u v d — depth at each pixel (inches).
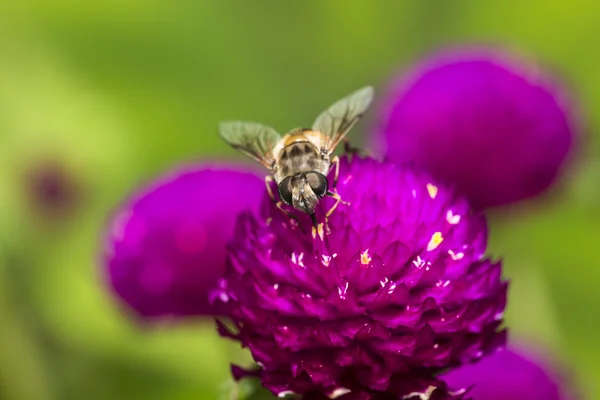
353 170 6.9
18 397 9.0
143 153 11.1
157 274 7.9
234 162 8.5
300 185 6.7
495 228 8.5
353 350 6.6
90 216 9.9
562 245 9.8
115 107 11.3
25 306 9.2
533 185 8.3
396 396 6.7
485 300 6.7
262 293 6.7
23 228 9.5
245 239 6.8
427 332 6.6
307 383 6.6
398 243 6.6
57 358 9.2
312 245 6.8
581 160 8.8
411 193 6.8
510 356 7.9
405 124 8.3
